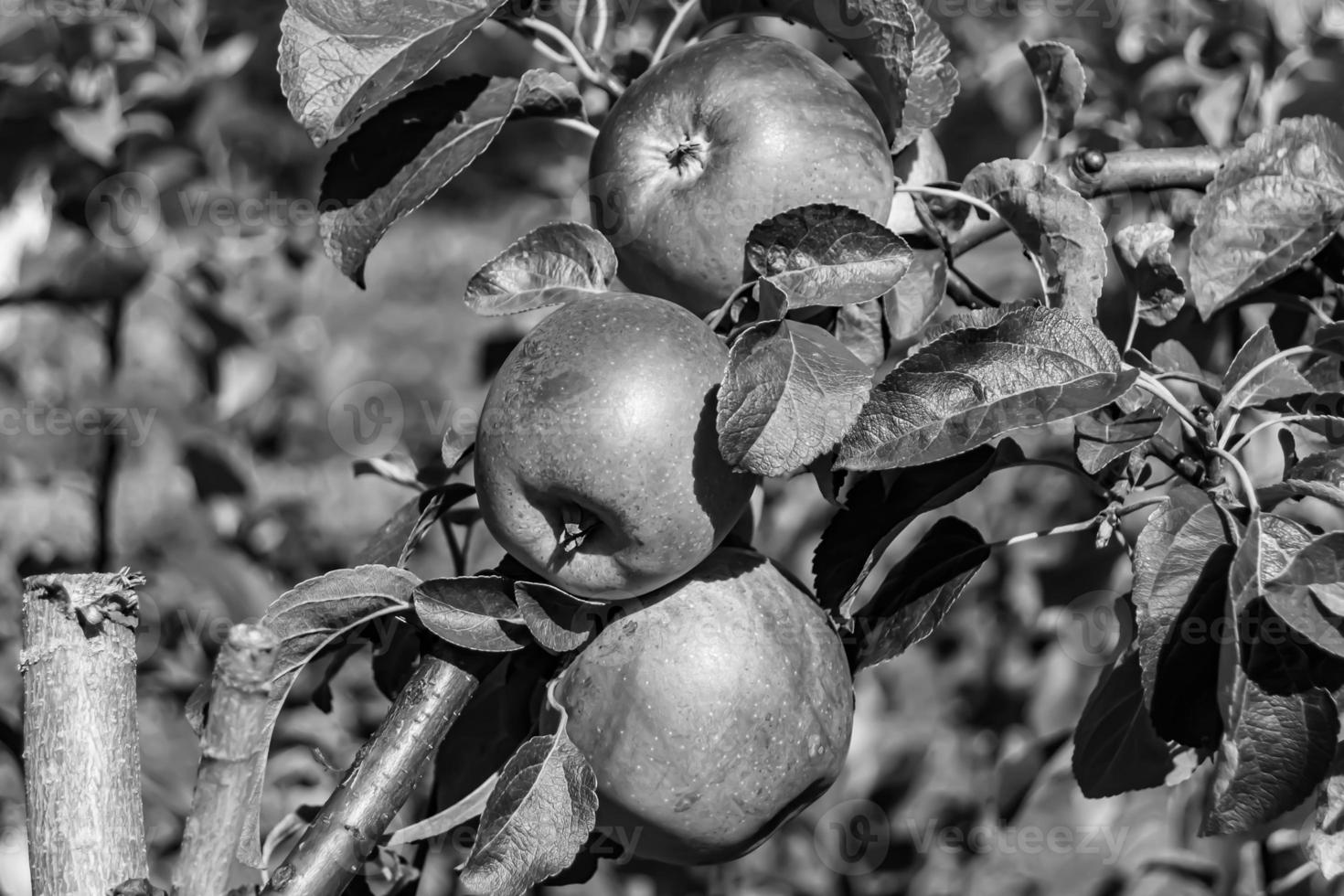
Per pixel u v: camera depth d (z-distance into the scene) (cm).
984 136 116
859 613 73
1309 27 102
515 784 67
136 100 115
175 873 60
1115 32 110
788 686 69
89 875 64
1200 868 100
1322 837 70
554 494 67
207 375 124
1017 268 120
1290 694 67
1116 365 67
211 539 114
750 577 70
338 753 104
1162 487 82
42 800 64
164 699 109
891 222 76
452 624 68
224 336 123
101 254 114
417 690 68
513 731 74
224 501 120
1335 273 81
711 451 66
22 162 113
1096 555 111
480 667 69
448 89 74
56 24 112
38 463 117
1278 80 102
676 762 68
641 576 67
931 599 72
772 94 70
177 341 122
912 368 66
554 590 68
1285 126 76
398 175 73
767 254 68
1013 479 123
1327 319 82
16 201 123
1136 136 104
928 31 75
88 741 65
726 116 70
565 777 67
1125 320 84
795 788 69
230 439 119
